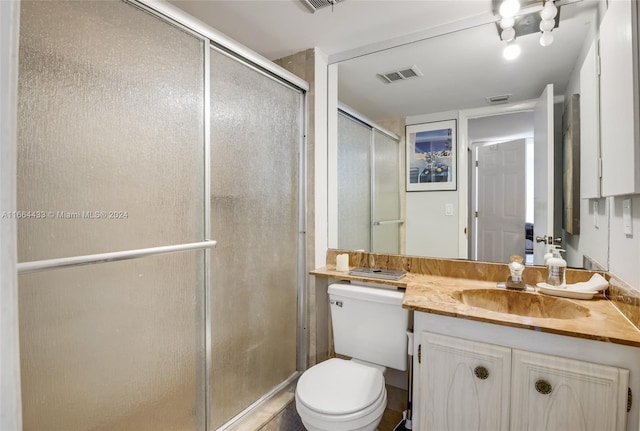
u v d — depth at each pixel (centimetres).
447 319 123
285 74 177
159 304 114
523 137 163
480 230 175
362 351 172
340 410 126
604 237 133
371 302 168
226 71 143
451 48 176
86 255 92
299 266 197
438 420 124
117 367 102
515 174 165
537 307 138
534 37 158
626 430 97
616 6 106
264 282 167
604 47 119
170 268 118
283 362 182
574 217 150
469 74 175
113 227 100
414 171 194
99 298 97
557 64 153
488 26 164
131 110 104
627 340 93
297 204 195
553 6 145
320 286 202
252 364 159
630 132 94
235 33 180
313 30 178
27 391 83
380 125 203
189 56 125
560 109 154
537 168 160
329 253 214
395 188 200
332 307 181
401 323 161
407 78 192
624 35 99
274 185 175
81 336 93
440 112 185
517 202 165
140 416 109
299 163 197
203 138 130
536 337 108
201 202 129
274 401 169
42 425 86
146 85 109
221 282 141
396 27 175
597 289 129
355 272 191
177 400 121
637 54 91
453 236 183
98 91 96
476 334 118
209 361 133
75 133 90
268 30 178
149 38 110
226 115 143
